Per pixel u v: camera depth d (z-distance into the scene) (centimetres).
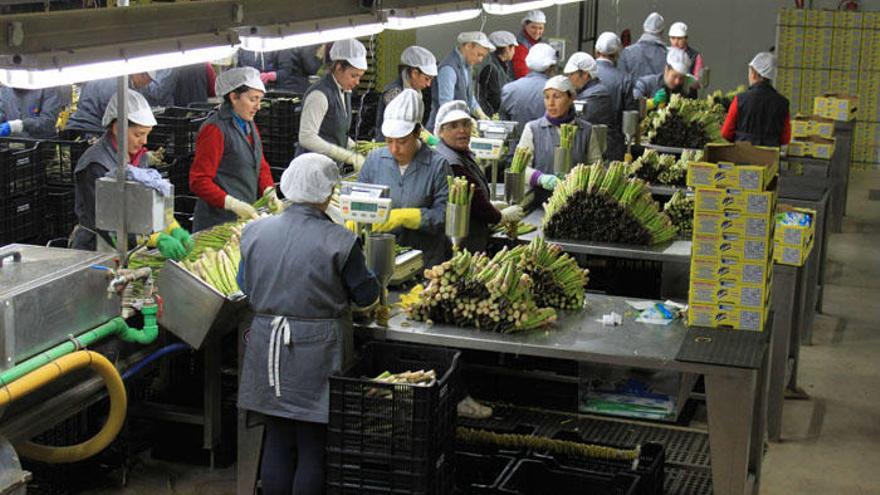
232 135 596
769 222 445
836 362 734
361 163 684
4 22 287
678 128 900
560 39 1153
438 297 450
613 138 918
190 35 351
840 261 1003
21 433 391
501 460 477
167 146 830
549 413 570
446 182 534
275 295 415
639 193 594
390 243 446
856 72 1415
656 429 558
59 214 757
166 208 461
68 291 397
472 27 1555
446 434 425
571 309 484
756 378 476
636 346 435
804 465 571
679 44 1185
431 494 411
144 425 549
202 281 453
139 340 441
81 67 310
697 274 458
